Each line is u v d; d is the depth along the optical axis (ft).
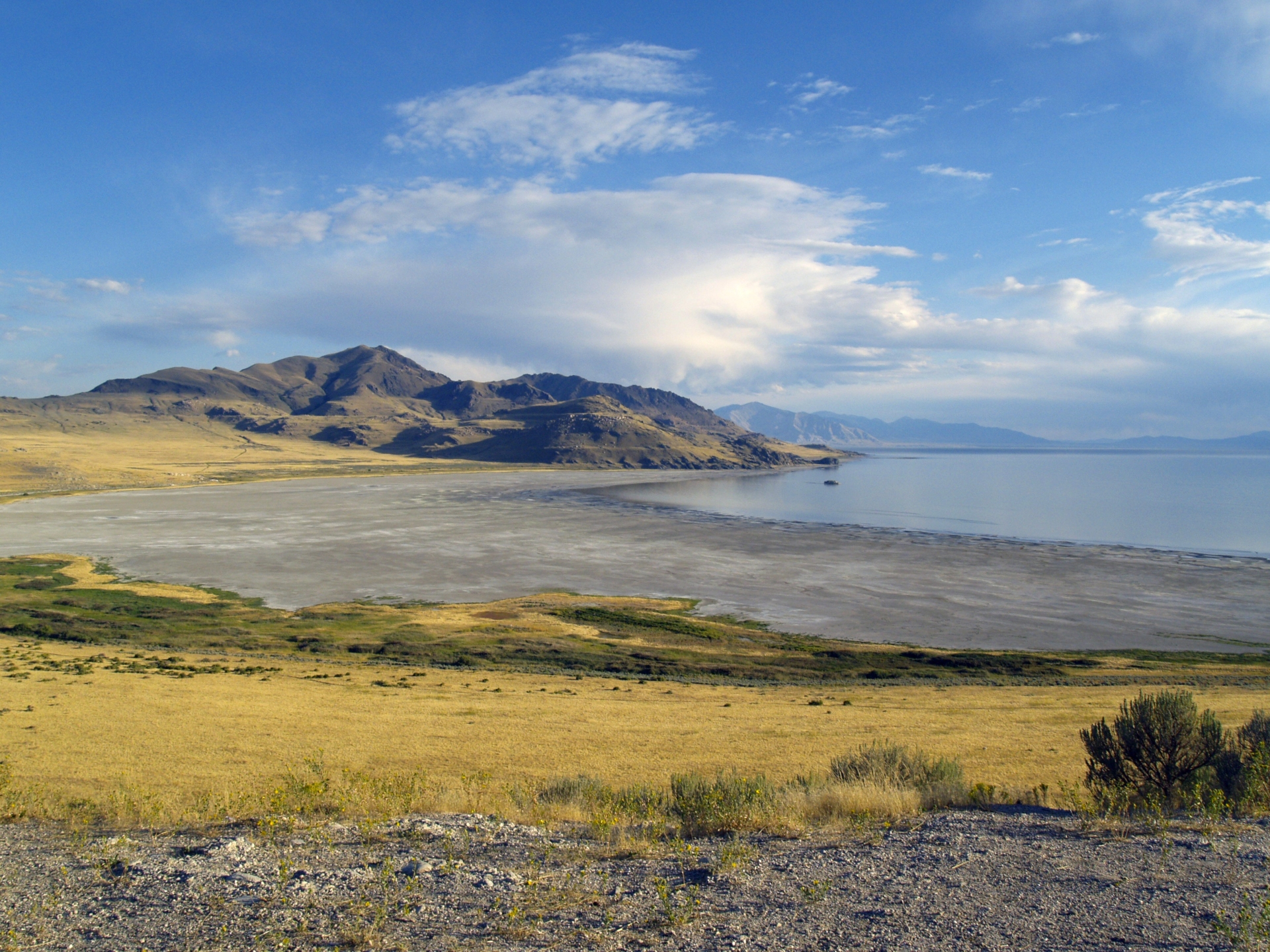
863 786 48.49
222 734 99.71
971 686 155.22
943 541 387.55
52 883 30.71
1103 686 151.74
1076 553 347.77
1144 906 26.09
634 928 24.88
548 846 35.42
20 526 415.64
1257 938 22.62
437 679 152.56
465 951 23.27
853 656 184.65
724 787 46.03
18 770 79.10
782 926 24.81
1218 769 48.83
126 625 204.44
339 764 84.58
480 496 634.02
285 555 329.31
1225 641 206.18
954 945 23.03
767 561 323.57
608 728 107.55
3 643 176.96
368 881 30.04
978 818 41.83
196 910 27.22
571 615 226.79
